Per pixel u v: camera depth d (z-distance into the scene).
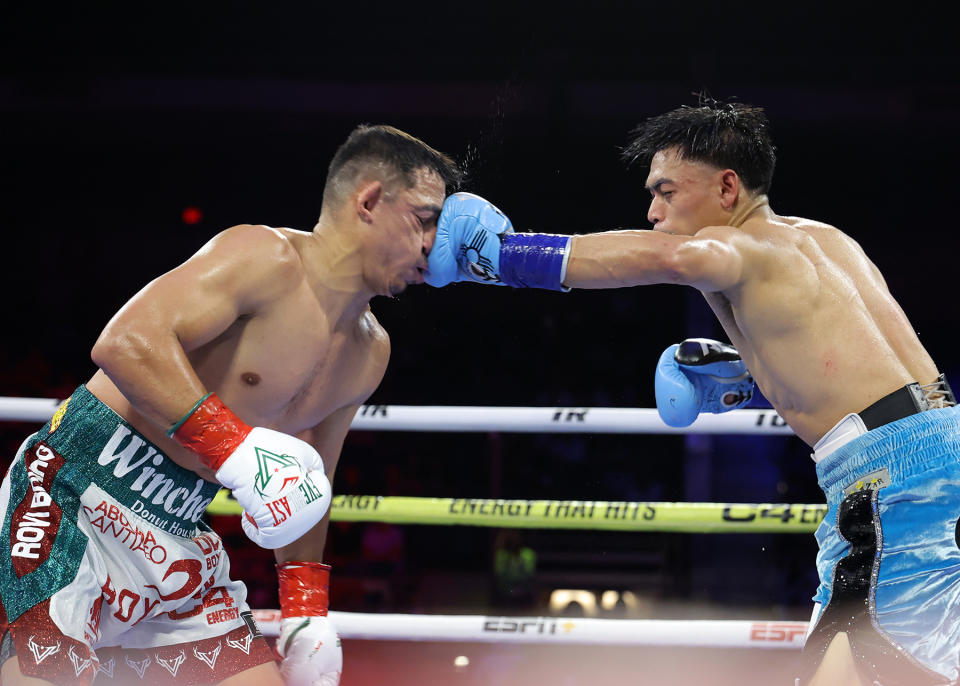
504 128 8.40
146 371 1.97
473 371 8.56
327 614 2.52
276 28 8.30
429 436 7.19
